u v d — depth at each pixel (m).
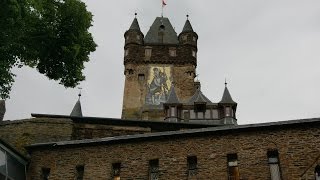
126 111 65.19
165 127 28.81
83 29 27.52
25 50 25.72
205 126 28.48
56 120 27.58
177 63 70.69
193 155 22.83
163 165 22.88
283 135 22.34
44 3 26.11
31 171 24.17
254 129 22.80
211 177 21.95
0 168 22.06
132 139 23.91
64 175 23.70
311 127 22.30
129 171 23.09
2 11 22.28
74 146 24.53
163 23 79.50
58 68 27.56
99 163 23.69
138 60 70.75
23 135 26.88
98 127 28.36
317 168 21.09
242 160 22.09
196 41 74.31
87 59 28.39
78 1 27.16
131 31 74.25
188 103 62.00
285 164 21.52
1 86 24.31
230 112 61.06
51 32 26.53
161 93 67.19
